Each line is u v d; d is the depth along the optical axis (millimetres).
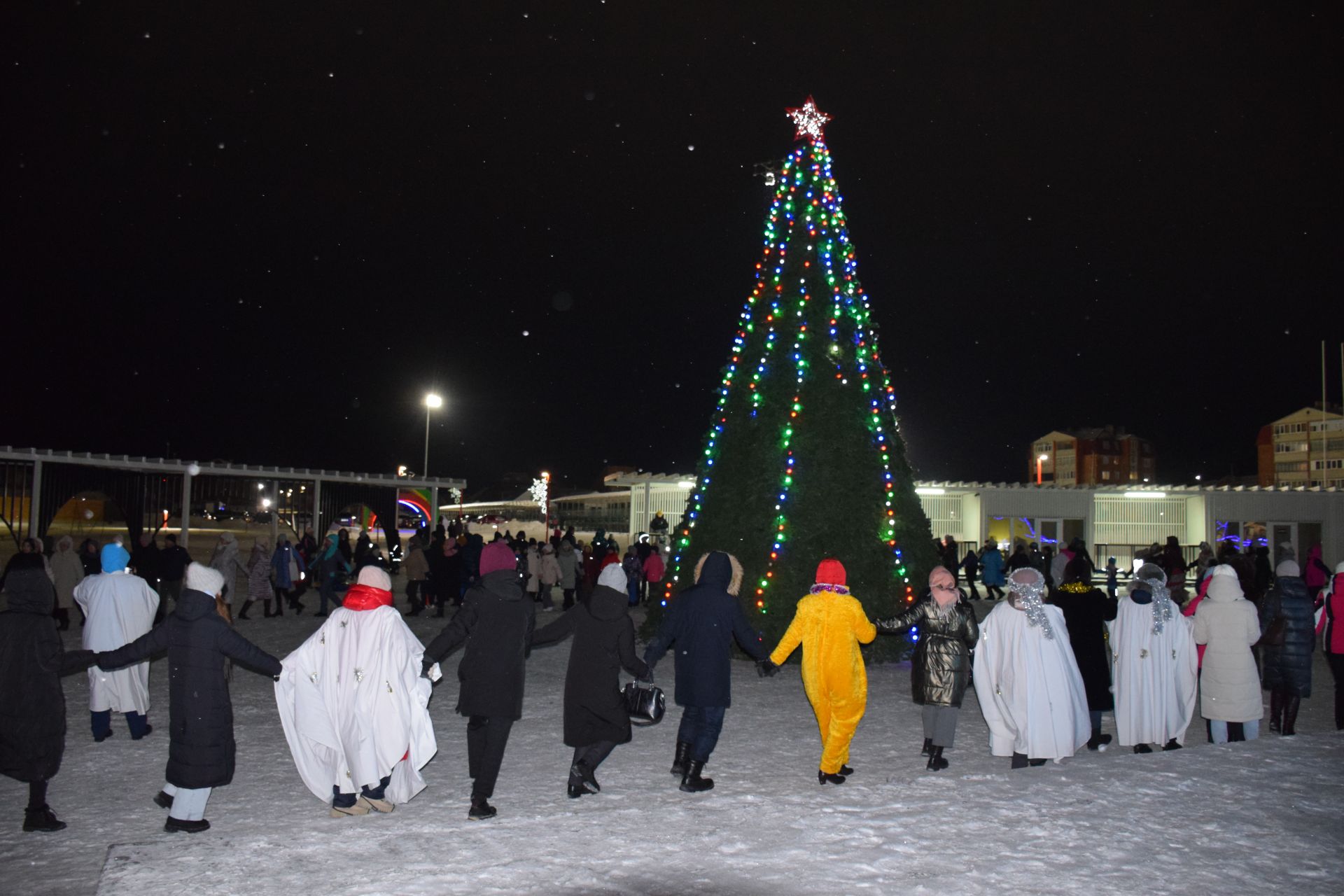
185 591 6309
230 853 5633
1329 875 5359
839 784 7484
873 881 5223
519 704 6609
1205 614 8883
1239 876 5328
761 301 14789
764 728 9648
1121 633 8602
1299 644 9383
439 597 20578
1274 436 85750
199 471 27219
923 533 14070
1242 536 34000
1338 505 34469
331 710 6465
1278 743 8328
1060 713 7691
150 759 8273
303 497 30219
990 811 6430
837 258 14734
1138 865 5473
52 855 5938
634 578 23031
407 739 6512
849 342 14305
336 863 5484
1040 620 7785
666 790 7277
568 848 5719
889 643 13336
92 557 18469
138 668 8875
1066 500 33844
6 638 6273
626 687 7305
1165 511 34312
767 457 13789
